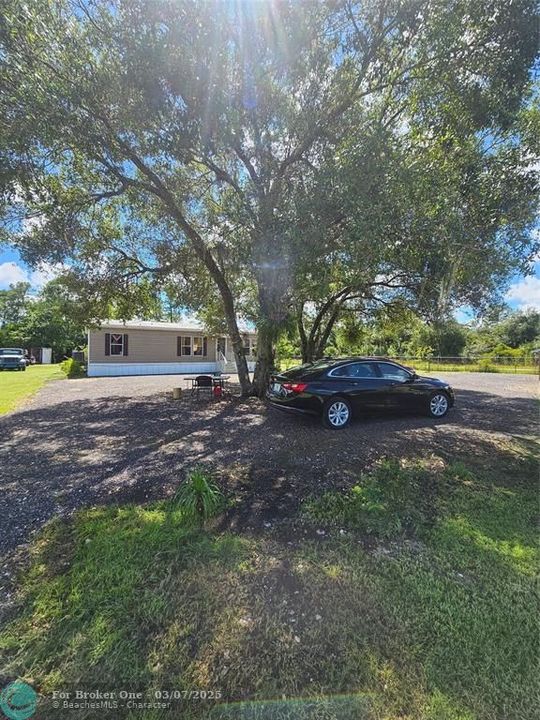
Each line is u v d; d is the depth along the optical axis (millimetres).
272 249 5262
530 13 3852
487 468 4414
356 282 5480
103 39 4496
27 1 4223
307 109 5441
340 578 2359
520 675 1710
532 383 14781
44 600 2156
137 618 2023
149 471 4270
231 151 6441
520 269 5414
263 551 2645
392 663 1766
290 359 21328
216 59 4395
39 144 5066
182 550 2623
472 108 4586
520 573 2451
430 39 4254
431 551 2691
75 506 3363
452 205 4633
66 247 7176
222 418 7344
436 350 29609
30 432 6207
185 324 20953
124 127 5301
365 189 4281
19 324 37094
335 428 6309
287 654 1812
